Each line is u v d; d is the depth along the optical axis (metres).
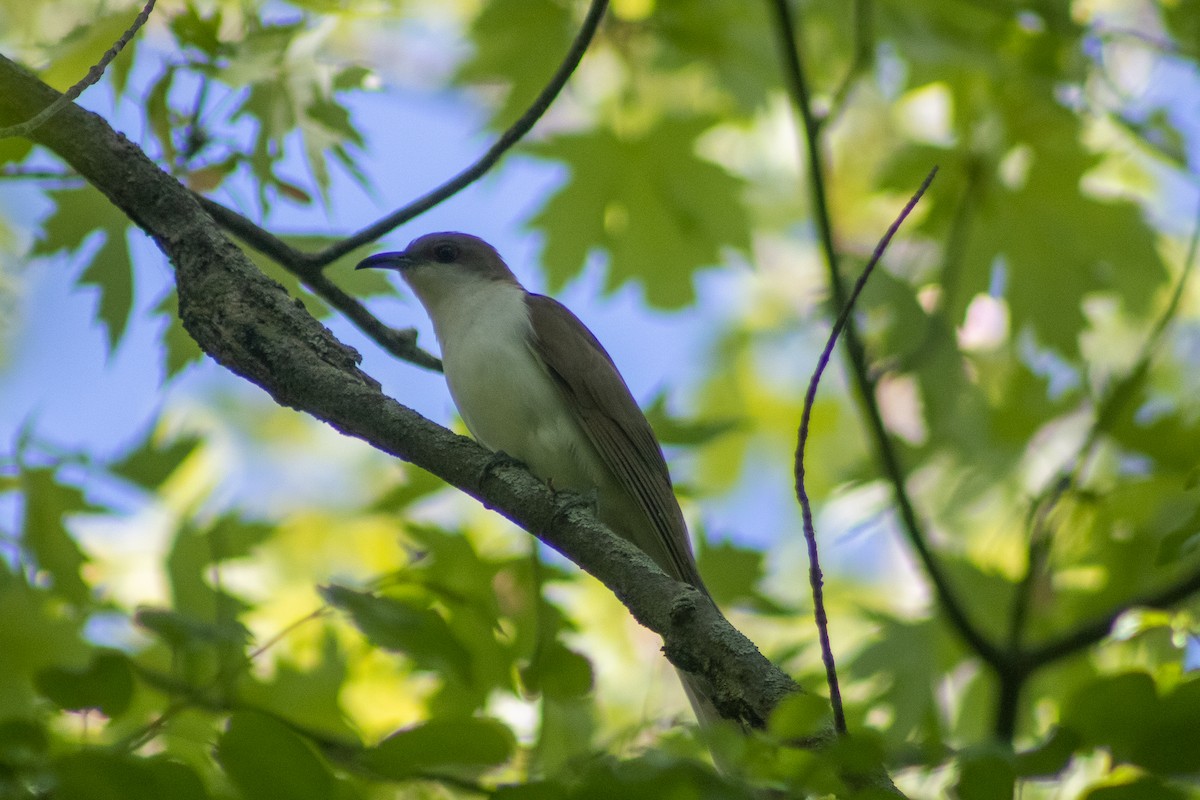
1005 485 13.56
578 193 13.43
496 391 10.55
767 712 6.07
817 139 11.67
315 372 7.50
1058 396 13.16
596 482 10.55
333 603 7.11
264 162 9.37
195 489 12.05
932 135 15.64
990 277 13.27
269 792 5.28
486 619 8.30
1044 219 13.20
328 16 9.89
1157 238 13.17
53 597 8.89
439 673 7.63
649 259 13.57
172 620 6.79
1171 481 11.44
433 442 7.46
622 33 13.16
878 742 4.73
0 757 5.13
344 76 9.60
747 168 17.91
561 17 12.76
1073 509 11.65
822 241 11.79
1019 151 13.18
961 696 12.16
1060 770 4.84
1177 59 12.47
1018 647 10.94
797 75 11.68
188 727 7.20
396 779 5.55
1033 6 12.33
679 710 9.41
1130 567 11.48
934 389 12.90
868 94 15.38
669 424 10.18
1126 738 4.82
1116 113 12.57
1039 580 12.00
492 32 12.76
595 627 12.26
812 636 11.95
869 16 11.77
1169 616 9.86
